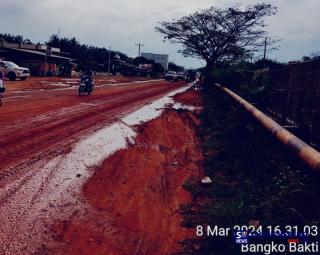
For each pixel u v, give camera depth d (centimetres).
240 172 802
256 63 3131
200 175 792
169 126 1395
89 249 441
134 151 941
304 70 995
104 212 551
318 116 866
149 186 695
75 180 666
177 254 457
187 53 4641
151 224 534
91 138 1020
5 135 951
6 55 4953
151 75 9088
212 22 4378
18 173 668
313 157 638
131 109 1761
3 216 495
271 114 1427
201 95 3108
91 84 2327
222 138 1174
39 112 1416
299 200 579
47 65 5275
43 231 468
